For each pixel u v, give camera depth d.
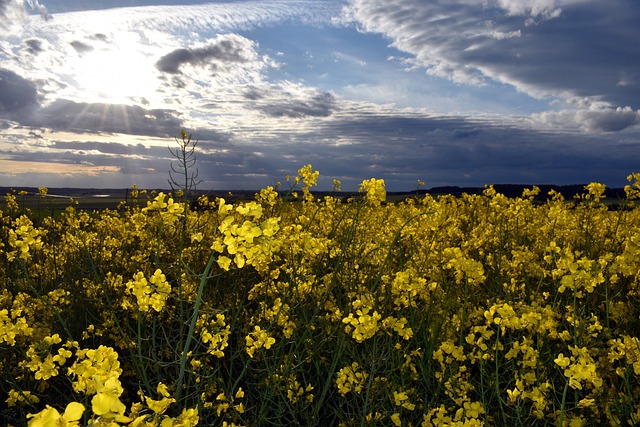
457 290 5.09
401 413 3.78
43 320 5.00
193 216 6.06
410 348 4.45
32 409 3.71
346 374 3.58
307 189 6.53
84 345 4.96
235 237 2.58
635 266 4.41
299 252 5.10
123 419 1.13
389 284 4.88
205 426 3.49
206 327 4.15
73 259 6.91
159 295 3.35
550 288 5.50
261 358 4.14
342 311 4.72
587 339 3.87
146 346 4.49
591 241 7.52
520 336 4.03
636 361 3.39
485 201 10.59
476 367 4.38
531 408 3.31
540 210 9.73
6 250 7.03
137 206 9.20
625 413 3.43
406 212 8.48
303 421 4.05
